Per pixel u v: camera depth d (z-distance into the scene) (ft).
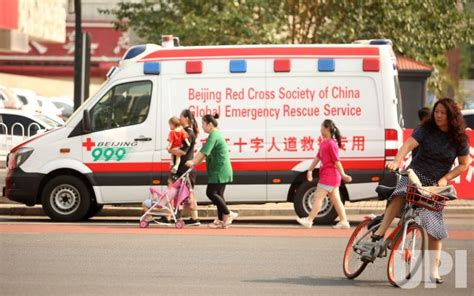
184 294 74.28
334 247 102.68
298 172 125.90
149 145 127.65
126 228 119.96
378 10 221.66
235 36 216.95
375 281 81.56
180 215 122.72
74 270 85.56
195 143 126.62
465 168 77.56
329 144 117.91
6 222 128.26
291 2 220.84
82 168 128.47
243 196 126.52
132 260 91.81
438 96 237.45
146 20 234.79
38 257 93.30
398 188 77.82
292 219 137.08
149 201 120.67
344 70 126.11
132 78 128.26
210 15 217.56
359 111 126.00
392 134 125.49
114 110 128.57
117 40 338.13
